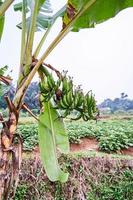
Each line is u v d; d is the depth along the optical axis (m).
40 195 6.89
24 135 8.46
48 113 2.65
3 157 2.21
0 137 2.25
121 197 7.13
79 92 2.35
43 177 6.97
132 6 2.93
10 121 2.28
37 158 7.05
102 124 11.32
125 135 9.11
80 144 9.16
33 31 2.41
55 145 2.65
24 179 6.92
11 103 2.30
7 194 2.18
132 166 7.32
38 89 2.47
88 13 2.92
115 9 2.93
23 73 2.37
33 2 2.65
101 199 7.10
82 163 7.20
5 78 2.43
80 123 11.29
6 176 2.19
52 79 2.35
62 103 2.35
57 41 2.40
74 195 7.00
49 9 3.01
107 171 7.27
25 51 2.40
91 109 2.40
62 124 2.72
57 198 6.94
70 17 2.48
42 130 2.62
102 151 8.70
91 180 7.15
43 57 2.36
